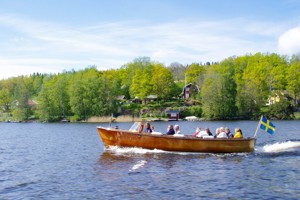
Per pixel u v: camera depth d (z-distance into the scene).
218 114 88.75
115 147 25.48
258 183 15.96
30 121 103.25
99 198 13.79
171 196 13.93
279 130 48.03
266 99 95.81
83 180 16.94
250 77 97.62
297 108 92.31
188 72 129.88
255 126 59.88
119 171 18.80
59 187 15.66
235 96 90.44
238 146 24.22
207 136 24.34
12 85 169.25
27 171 19.66
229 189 14.94
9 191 15.15
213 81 91.00
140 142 24.67
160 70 112.50
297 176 17.23
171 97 118.50
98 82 97.25
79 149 28.91
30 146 32.31
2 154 26.88
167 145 24.28
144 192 14.55
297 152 24.62
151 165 20.25
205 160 21.77
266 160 21.66
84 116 96.44
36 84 175.62
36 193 14.73
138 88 108.44
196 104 109.50
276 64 107.69
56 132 52.38
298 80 91.00
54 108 99.81
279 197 13.72
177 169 19.16
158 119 90.38
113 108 96.69
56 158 24.28
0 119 107.50
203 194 14.20
